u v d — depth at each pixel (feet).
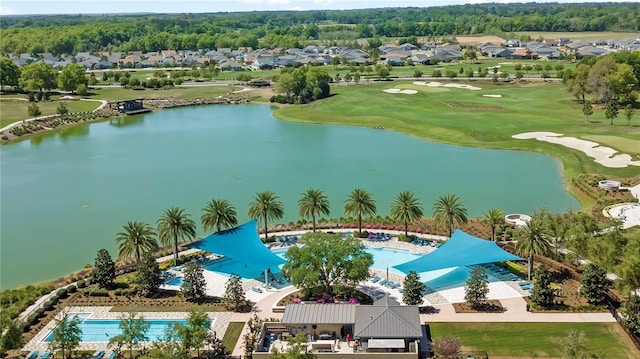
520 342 232.53
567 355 204.54
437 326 246.68
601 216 354.33
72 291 288.10
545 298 257.14
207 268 292.40
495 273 296.30
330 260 263.08
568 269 289.74
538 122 617.62
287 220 379.96
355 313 239.30
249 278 277.44
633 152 489.26
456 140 577.02
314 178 467.93
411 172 477.77
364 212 341.82
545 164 491.72
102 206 415.64
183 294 280.31
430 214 379.76
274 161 524.52
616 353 222.28
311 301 271.28
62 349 226.58
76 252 341.62
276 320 248.73
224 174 487.20
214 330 248.52
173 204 415.03
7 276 313.12
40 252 342.44
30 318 259.60
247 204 409.90
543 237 287.69
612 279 280.51
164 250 337.93
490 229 350.84
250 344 228.84
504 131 588.09
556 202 398.83
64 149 595.06
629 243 286.46
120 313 266.77
